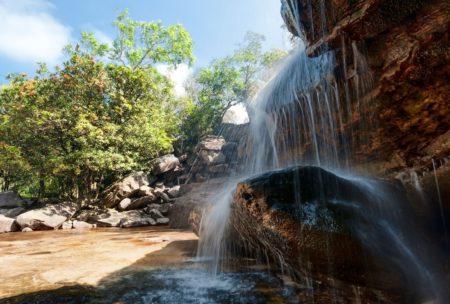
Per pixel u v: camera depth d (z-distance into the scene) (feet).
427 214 13.21
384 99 12.98
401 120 13.01
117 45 69.46
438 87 11.29
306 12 12.48
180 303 8.77
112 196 53.42
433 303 8.46
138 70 58.18
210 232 16.62
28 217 39.50
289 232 9.86
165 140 64.80
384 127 13.70
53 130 49.11
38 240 25.73
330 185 10.96
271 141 23.67
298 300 8.82
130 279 11.32
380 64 12.07
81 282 10.95
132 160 54.60
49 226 40.06
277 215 10.28
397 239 10.28
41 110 48.26
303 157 19.67
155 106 63.52
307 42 13.16
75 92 52.54
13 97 54.34
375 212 11.02
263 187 11.14
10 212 48.96
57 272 12.50
